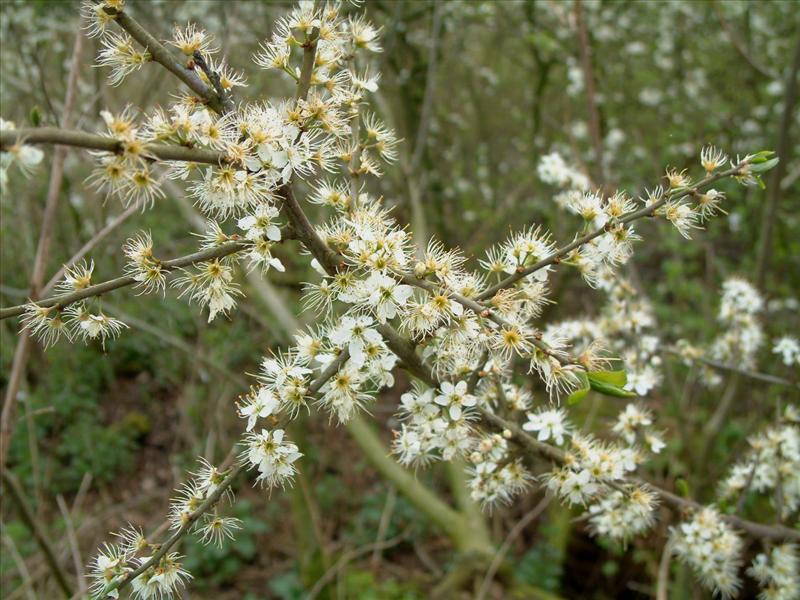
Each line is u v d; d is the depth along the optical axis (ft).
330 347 0.62
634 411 0.85
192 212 1.71
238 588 1.73
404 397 0.66
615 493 0.79
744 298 1.08
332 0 0.74
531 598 1.55
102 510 1.87
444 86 2.51
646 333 1.37
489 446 0.69
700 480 1.38
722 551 0.85
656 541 1.47
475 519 1.61
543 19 2.17
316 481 1.93
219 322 1.94
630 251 0.65
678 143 2.24
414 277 0.58
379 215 0.63
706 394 1.80
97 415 2.07
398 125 2.19
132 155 0.47
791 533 0.90
